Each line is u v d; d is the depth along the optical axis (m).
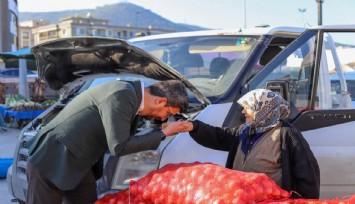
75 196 3.50
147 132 3.52
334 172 4.25
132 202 3.26
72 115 3.22
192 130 3.58
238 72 4.29
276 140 3.37
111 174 3.70
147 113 3.33
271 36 4.62
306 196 3.30
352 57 4.70
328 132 4.28
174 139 3.69
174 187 3.05
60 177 3.17
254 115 3.45
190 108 4.07
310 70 4.47
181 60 5.00
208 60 4.83
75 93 5.07
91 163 3.30
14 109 15.74
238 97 4.09
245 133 3.54
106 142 3.27
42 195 3.29
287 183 3.30
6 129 15.52
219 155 3.79
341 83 4.64
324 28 4.54
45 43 3.75
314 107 4.41
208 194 2.87
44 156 3.22
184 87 3.38
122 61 3.83
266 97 3.43
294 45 4.40
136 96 3.20
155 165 3.58
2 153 11.11
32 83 23.14
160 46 5.28
